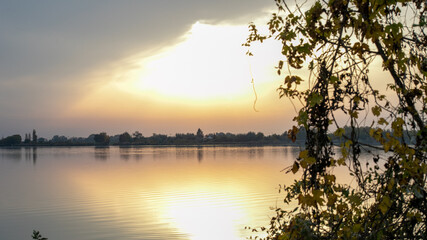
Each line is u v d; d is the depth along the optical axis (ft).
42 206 94.94
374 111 7.20
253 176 151.43
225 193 104.58
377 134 7.22
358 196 7.23
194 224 69.67
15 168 234.58
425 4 7.30
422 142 7.05
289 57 7.18
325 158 6.82
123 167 228.43
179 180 146.10
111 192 117.80
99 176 171.22
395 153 7.20
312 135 6.88
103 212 85.25
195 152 463.83
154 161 287.07
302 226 6.86
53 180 158.10
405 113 7.23
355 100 7.03
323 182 7.26
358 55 7.13
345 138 7.06
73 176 174.29
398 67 7.11
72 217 80.38
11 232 68.80
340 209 7.20
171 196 105.29
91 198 106.63
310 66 7.13
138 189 122.83
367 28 6.92
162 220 74.69
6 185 142.72
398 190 7.24
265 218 65.62
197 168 207.51
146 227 69.67
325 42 7.27
